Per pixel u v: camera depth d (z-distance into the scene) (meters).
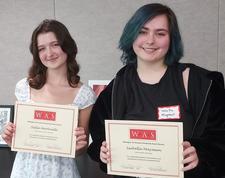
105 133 1.18
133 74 1.21
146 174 1.12
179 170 1.08
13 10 2.17
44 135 1.32
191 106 1.10
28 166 1.34
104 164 1.26
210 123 1.08
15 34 2.19
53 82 1.40
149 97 1.15
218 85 1.11
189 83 1.12
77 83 1.41
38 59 1.37
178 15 1.95
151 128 1.10
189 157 1.04
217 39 1.93
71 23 2.09
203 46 1.95
